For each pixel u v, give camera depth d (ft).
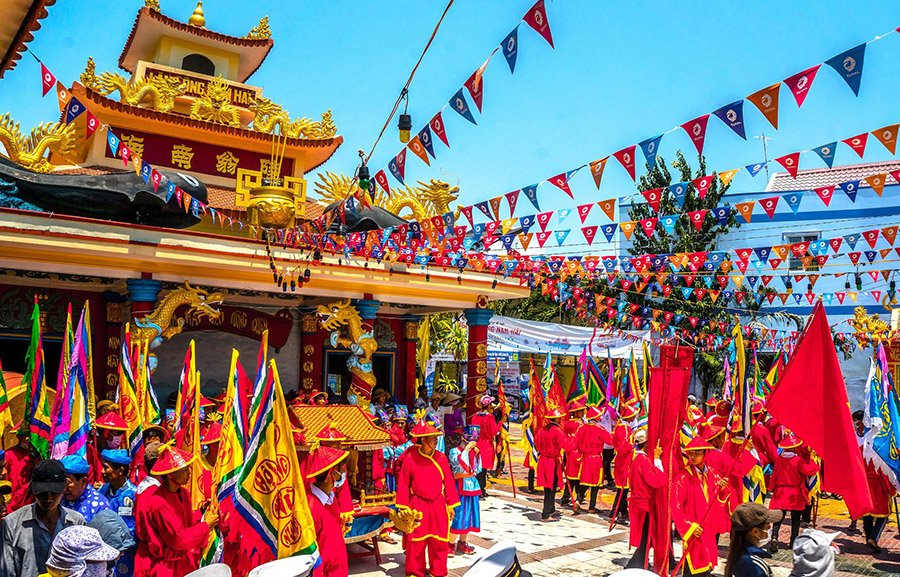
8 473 28.86
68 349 29.01
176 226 46.26
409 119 21.80
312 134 61.31
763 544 37.27
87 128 25.21
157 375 52.49
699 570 28.55
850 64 16.72
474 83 19.69
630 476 30.81
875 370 38.01
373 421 33.76
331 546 23.63
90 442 29.68
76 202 41.60
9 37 22.29
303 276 43.73
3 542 16.17
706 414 55.16
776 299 75.25
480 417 53.01
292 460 21.31
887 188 71.15
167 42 68.49
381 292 50.24
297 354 59.16
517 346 71.87
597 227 33.94
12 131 45.19
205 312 44.37
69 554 14.87
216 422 31.48
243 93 67.62
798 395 22.00
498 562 13.14
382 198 54.39
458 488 34.60
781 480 36.35
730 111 19.17
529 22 17.17
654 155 21.53
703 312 68.39
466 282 51.26
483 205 29.66
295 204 46.75
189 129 56.44
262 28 71.82
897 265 70.69
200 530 20.48
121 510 21.15
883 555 36.78
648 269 45.62
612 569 32.58
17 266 39.42
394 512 29.45
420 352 68.74
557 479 44.83
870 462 37.24
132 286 42.47
